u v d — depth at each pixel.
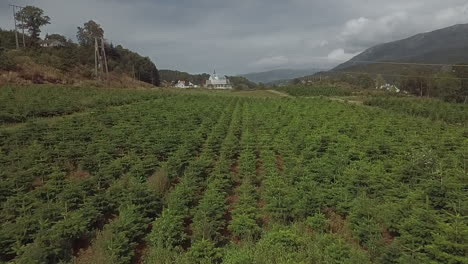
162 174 15.66
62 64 75.69
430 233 9.12
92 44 131.88
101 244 9.76
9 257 9.53
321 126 31.25
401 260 8.16
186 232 11.28
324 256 9.09
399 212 10.88
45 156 17.55
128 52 153.50
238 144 23.23
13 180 13.55
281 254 9.26
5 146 19.42
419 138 25.36
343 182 14.69
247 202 12.31
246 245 10.01
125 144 21.53
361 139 25.16
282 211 11.82
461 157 19.17
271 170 16.61
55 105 35.25
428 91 107.75
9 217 10.79
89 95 48.38
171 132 25.02
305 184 13.70
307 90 105.12
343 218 12.38
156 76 160.50
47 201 12.32
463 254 8.02
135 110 37.06
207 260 8.88
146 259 9.63
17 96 39.28
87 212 11.01
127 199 12.12
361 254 8.98
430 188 11.63
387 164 17.42
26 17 110.31
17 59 62.66
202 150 21.80
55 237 9.19
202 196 13.52
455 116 47.00
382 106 62.59
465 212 10.07
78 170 17.91
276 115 38.94
